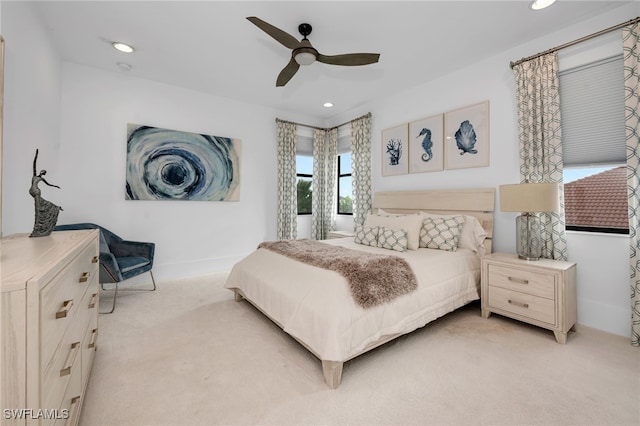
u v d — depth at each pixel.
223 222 4.43
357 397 1.58
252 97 4.36
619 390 1.62
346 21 2.45
